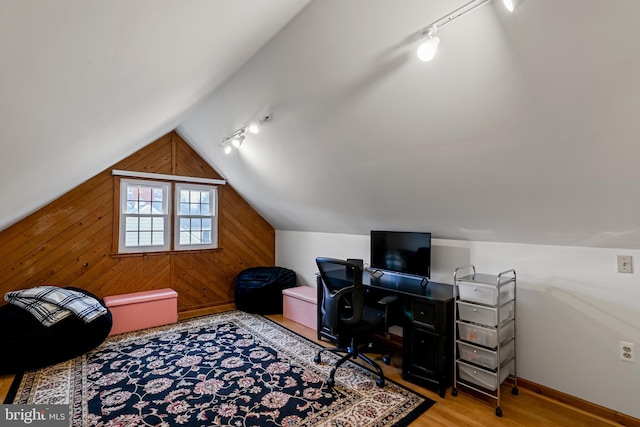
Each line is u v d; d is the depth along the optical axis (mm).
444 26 1633
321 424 2043
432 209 2865
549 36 1439
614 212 1986
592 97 1545
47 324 2826
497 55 1611
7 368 2557
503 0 1315
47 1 538
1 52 593
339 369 2789
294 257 4957
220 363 2875
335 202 3604
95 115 1410
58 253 3596
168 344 3285
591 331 2262
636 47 1324
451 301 2500
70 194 3668
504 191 2291
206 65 1819
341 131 2625
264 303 4359
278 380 2586
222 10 1196
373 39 1865
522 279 2576
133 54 1069
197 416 2109
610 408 2182
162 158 4289
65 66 816
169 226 4336
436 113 2051
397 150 2484
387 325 2697
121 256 3975
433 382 2465
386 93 2123
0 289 3295
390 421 2088
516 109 1774
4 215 2400
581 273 2303
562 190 2049
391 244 3260
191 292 4523
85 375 2625
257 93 2818
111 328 3332
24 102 843
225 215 4832
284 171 3635
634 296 2096
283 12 1763
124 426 1999
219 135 3768
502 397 2420
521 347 2576
